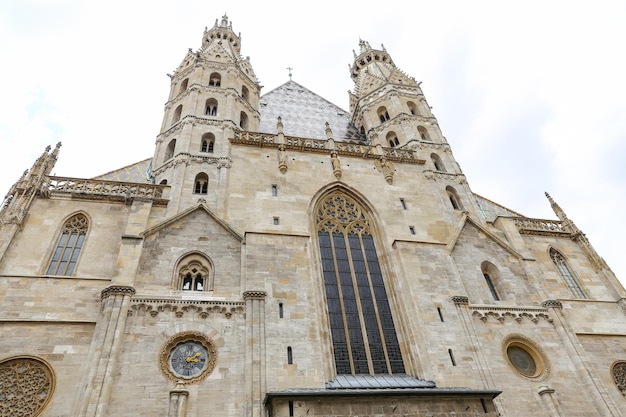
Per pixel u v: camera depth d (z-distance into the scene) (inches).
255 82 2000.5
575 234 1632.6
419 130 1956.2
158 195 1350.9
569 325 1272.1
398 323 1204.5
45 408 864.3
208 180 1405.0
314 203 1421.0
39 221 1182.3
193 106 1654.8
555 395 1085.8
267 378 960.9
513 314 1266.0
